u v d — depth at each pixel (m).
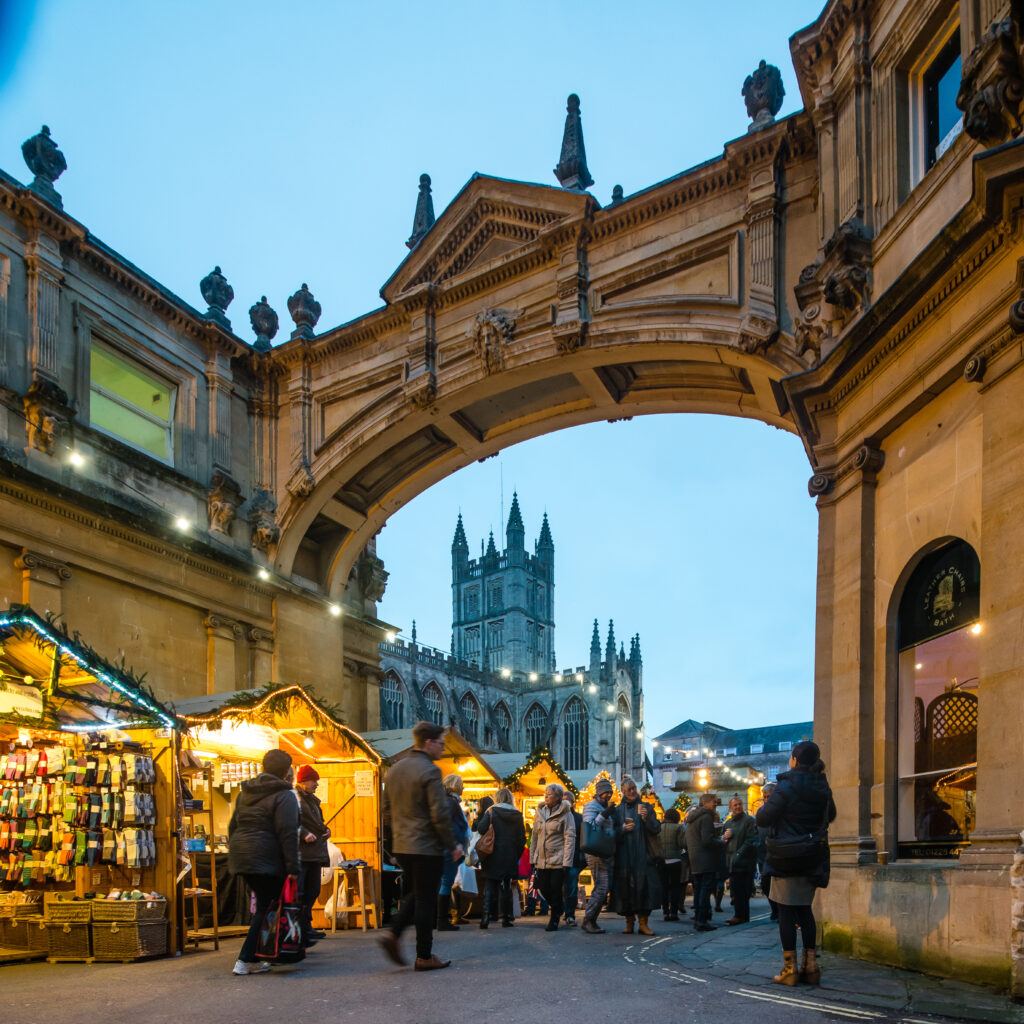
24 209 18.36
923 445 9.52
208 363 22.91
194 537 21.19
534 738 92.06
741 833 13.86
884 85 11.84
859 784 9.73
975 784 8.31
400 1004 6.24
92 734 10.61
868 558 10.40
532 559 125.25
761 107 17.81
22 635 10.11
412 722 78.31
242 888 13.47
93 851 9.98
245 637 22.34
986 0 8.93
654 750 109.12
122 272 20.48
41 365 18.31
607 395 21.48
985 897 6.93
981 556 7.86
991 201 7.67
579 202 19.64
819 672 11.38
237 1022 5.74
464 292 21.59
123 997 6.91
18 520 17.19
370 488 24.59
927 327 9.28
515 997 6.46
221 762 15.91
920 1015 5.75
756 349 17.02
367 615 27.11
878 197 11.77
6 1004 6.66
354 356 23.22
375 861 14.04
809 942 7.05
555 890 12.23
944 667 9.05
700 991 6.71
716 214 18.17
